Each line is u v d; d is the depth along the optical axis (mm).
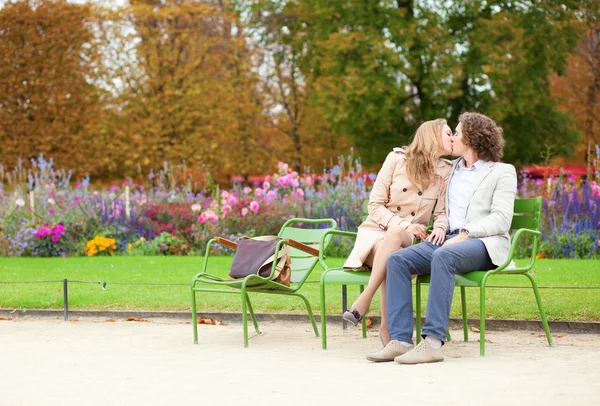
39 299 8047
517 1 24188
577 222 12719
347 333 6484
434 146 5676
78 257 13727
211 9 30766
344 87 23953
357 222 13875
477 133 5633
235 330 6707
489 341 5898
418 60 23609
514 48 23047
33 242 14414
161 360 5277
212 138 30188
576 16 24547
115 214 15031
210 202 15312
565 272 9344
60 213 15219
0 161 29875
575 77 29984
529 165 25875
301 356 5379
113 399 4086
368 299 5398
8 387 4430
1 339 6270
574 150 26188
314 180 16109
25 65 29938
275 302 7551
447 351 5449
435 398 3947
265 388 4309
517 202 5816
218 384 4445
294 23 27281
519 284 8336
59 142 30312
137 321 7277
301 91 31172
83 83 30359
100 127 30344
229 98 30219
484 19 23375
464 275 5383
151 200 15984
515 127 25453
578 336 6094
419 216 5738
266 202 14719
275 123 32031
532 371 4633
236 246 6309
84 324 7109
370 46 23969
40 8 29812
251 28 28578
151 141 29875
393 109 24391
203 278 6395
